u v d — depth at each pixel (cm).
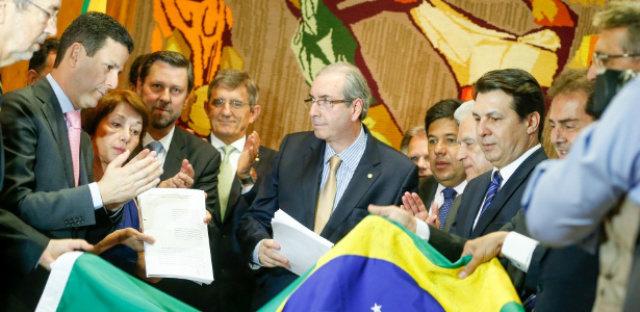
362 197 401
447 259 316
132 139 401
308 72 585
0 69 467
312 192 409
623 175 166
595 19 234
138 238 362
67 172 357
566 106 322
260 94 582
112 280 309
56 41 460
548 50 582
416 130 526
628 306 186
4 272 339
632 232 194
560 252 259
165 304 318
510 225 339
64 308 308
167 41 572
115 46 362
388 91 585
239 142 505
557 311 254
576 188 172
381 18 588
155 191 384
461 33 587
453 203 447
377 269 297
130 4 548
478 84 372
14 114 345
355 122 414
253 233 406
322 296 288
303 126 583
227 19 582
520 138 363
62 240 333
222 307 440
